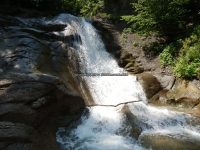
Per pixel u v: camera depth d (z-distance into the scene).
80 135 9.56
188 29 14.67
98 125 10.07
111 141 9.32
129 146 9.08
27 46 10.55
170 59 13.88
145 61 14.40
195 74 12.63
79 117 10.05
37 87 8.68
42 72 10.09
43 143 8.17
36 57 10.37
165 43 14.89
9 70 9.30
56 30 13.55
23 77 8.72
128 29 15.75
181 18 14.89
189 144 9.40
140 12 15.11
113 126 10.11
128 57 14.50
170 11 14.48
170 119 10.80
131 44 15.31
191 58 13.16
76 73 12.20
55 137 8.92
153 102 12.32
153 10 14.56
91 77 12.24
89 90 11.66
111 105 11.12
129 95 12.23
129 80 12.84
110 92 12.09
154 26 14.81
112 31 15.99
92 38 14.79
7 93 8.16
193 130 10.47
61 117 9.52
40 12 14.80
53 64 11.09
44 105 8.70
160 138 9.73
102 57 14.38
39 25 13.29
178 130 10.45
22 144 7.62
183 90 12.39
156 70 13.83
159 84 12.95
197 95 11.96
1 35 10.85
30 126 8.16
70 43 13.28
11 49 10.18
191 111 11.51
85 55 13.61
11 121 7.93
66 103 9.62
